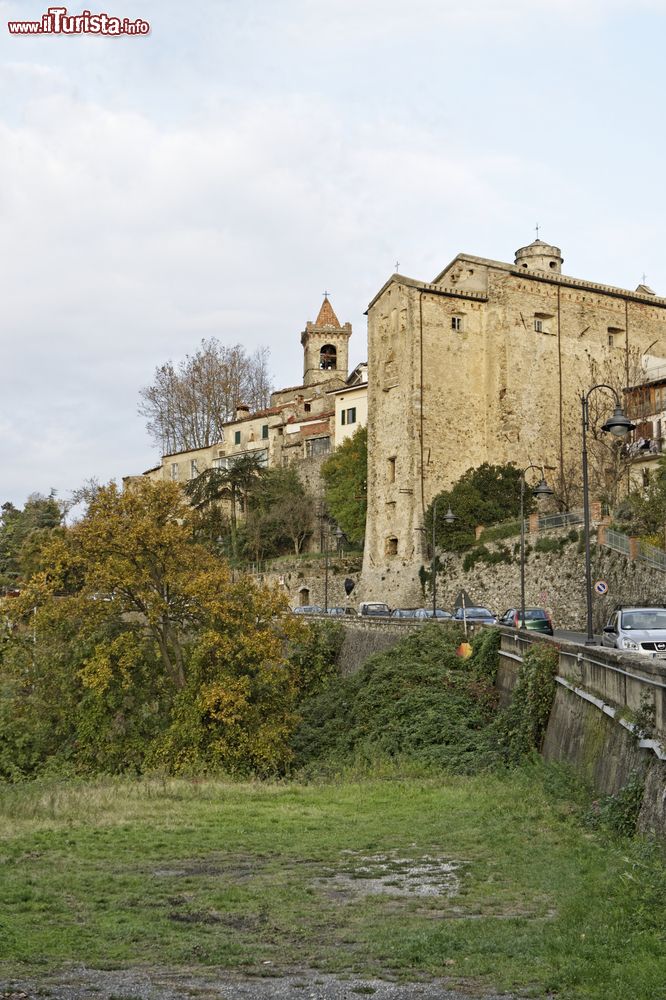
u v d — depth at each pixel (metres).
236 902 15.57
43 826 22.80
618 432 30.28
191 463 120.12
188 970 12.04
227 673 42.31
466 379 76.94
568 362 79.19
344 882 16.97
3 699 46.12
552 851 17.70
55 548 45.72
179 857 19.22
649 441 73.94
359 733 41.72
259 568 90.44
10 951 12.67
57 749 45.09
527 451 76.38
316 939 13.39
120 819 23.70
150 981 11.56
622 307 82.44
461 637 46.16
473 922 13.70
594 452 76.88
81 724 43.50
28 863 18.62
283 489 97.50
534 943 12.48
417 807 24.88
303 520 95.62
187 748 41.19
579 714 24.03
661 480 60.97
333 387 116.75
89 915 14.73
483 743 34.50
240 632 43.16
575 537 61.47
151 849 19.95
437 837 20.53
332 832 21.73
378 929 13.76
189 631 48.00
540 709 28.84
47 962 12.31
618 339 82.62
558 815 20.50
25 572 79.94
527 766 27.80
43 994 10.98
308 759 42.16
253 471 98.69
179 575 44.97
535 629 47.78
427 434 74.88
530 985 11.07
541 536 64.12
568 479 77.56
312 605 81.69
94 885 16.75
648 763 16.86
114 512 45.81
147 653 45.00
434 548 70.31
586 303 80.75
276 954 12.69
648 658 18.47
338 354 136.00
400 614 63.59
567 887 14.92
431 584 71.31
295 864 18.47
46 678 46.50
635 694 18.30
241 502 98.88
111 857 19.22
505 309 77.00
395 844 20.08
